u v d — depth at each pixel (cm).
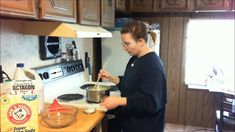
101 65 269
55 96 187
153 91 136
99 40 271
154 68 139
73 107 147
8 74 140
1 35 134
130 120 152
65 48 206
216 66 314
